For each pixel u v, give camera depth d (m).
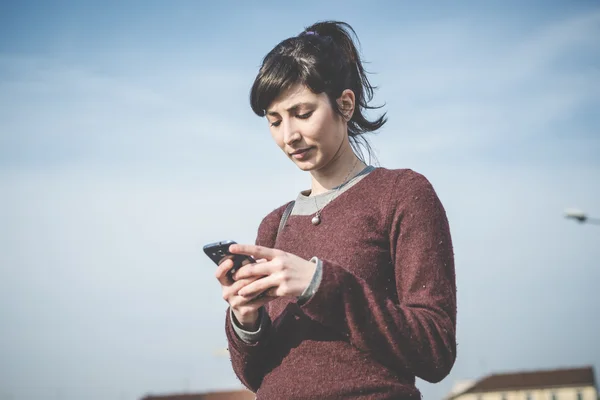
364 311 1.59
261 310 1.78
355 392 1.64
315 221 1.88
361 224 1.81
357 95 2.09
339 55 1.92
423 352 1.61
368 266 1.76
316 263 1.62
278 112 1.87
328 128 1.86
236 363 1.86
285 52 1.87
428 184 1.83
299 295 1.58
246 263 1.66
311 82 1.83
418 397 1.72
